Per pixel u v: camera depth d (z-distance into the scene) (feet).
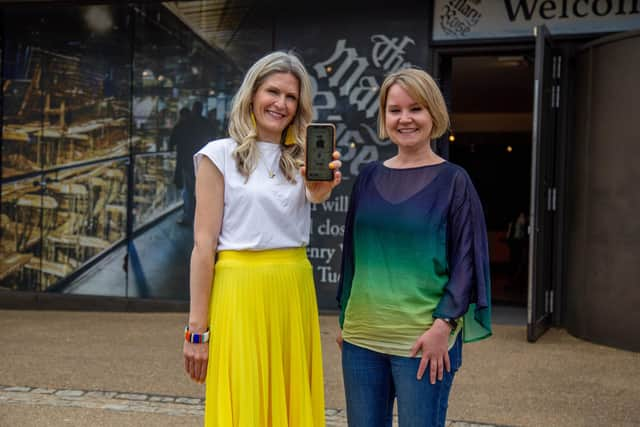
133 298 24.61
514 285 33.94
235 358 7.60
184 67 24.11
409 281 7.58
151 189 24.48
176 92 24.18
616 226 19.11
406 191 7.72
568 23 21.53
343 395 14.51
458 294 7.36
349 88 23.20
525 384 15.47
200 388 14.96
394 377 7.74
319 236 23.35
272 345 7.77
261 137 7.97
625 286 18.90
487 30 22.11
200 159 7.75
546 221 21.04
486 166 47.34
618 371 16.67
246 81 7.85
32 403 13.73
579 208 20.36
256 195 7.65
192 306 7.72
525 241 36.76
